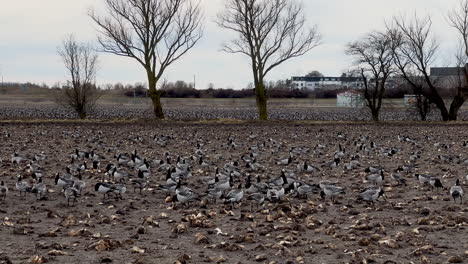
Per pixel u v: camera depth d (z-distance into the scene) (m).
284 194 25.31
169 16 75.38
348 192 27.38
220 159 41.06
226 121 77.00
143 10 73.62
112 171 30.38
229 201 22.83
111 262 15.62
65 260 15.70
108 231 19.36
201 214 21.41
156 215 21.98
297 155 43.47
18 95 189.50
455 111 84.56
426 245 17.11
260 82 78.56
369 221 20.58
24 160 37.38
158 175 32.72
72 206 23.72
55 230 19.03
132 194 26.58
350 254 16.45
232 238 18.12
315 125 76.19
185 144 51.94
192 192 23.80
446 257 16.23
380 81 93.19
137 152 45.50
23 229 18.94
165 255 16.42
